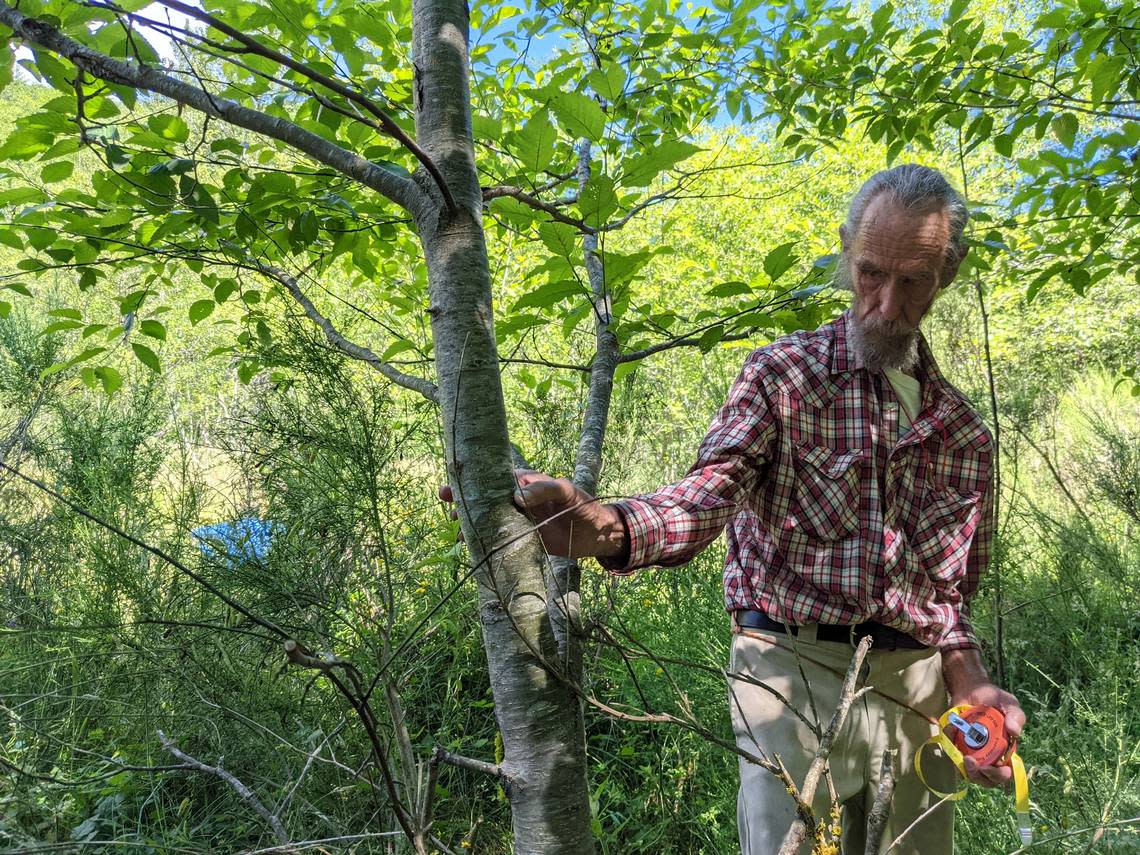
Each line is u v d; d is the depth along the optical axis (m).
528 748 1.07
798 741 1.57
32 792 2.01
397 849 1.83
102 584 2.54
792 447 1.55
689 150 1.57
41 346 3.35
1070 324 7.22
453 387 1.13
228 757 2.11
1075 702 2.50
